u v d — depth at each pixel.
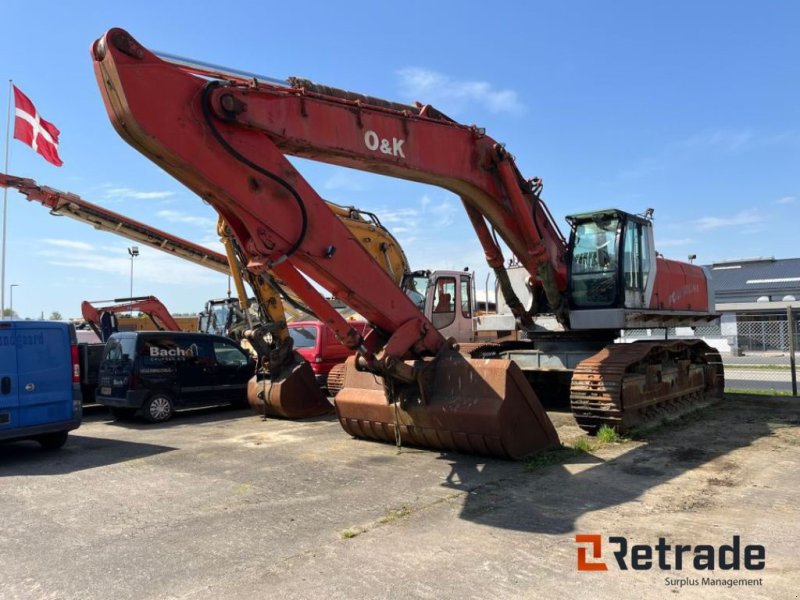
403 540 4.61
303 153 6.33
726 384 17.17
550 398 11.86
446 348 7.38
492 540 4.57
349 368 8.61
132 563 4.33
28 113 17.92
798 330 32.72
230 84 5.59
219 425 10.52
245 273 11.01
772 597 3.61
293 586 3.87
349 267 6.32
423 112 7.59
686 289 11.73
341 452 7.79
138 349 10.95
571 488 5.88
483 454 7.09
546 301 10.30
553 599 3.61
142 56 4.99
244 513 5.39
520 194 8.41
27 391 8.11
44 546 4.73
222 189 5.45
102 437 9.64
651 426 8.74
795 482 6.02
